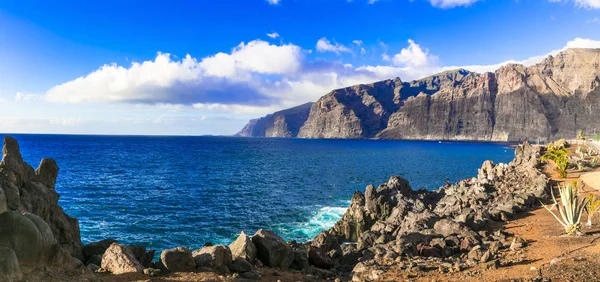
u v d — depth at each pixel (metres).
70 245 13.70
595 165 42.94
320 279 12.58
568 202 15.59
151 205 40.44
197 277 10.28
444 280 10.83
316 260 14.82
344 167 95.38
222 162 104.00
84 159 102.00
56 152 129.62
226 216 36.00
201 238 28.66
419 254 14.85
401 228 21.78
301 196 48.56
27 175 14.44
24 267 8.66
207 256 11.61
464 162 118.56
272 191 52.50
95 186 52.94
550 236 15.58
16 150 13.90
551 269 10.45
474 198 27.14
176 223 32.75
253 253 13.33
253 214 37.12
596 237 14.24
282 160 117.50
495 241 14.78
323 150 196.50
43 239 9.27
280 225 32.88
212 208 39.75
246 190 53.16
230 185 58.03
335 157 138.38
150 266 11.32
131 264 10.60
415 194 34.34
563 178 34.53
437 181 69.38
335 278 13.02
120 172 72.06
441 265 12.50
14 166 13.53
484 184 31.41
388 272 12.18
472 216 18.59
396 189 32.56
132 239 27.77
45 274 8.82
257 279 11.46
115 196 45.41
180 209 38.78
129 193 47.94
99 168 78.44
